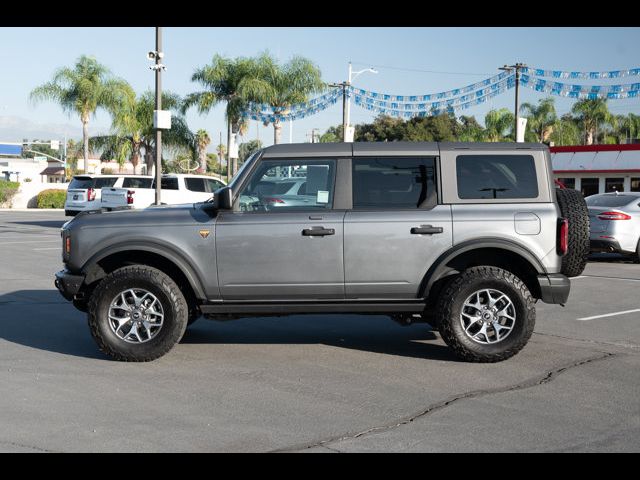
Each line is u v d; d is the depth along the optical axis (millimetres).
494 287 6820
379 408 5516
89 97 43406
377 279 6934
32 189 45844
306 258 6918
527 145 7070
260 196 7035
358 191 7004
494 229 6887
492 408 5520
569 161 36406
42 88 43375
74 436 4867
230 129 40656
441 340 8008
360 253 6902
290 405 5586
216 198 6742
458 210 6930
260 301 7016
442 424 5145
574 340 8000
